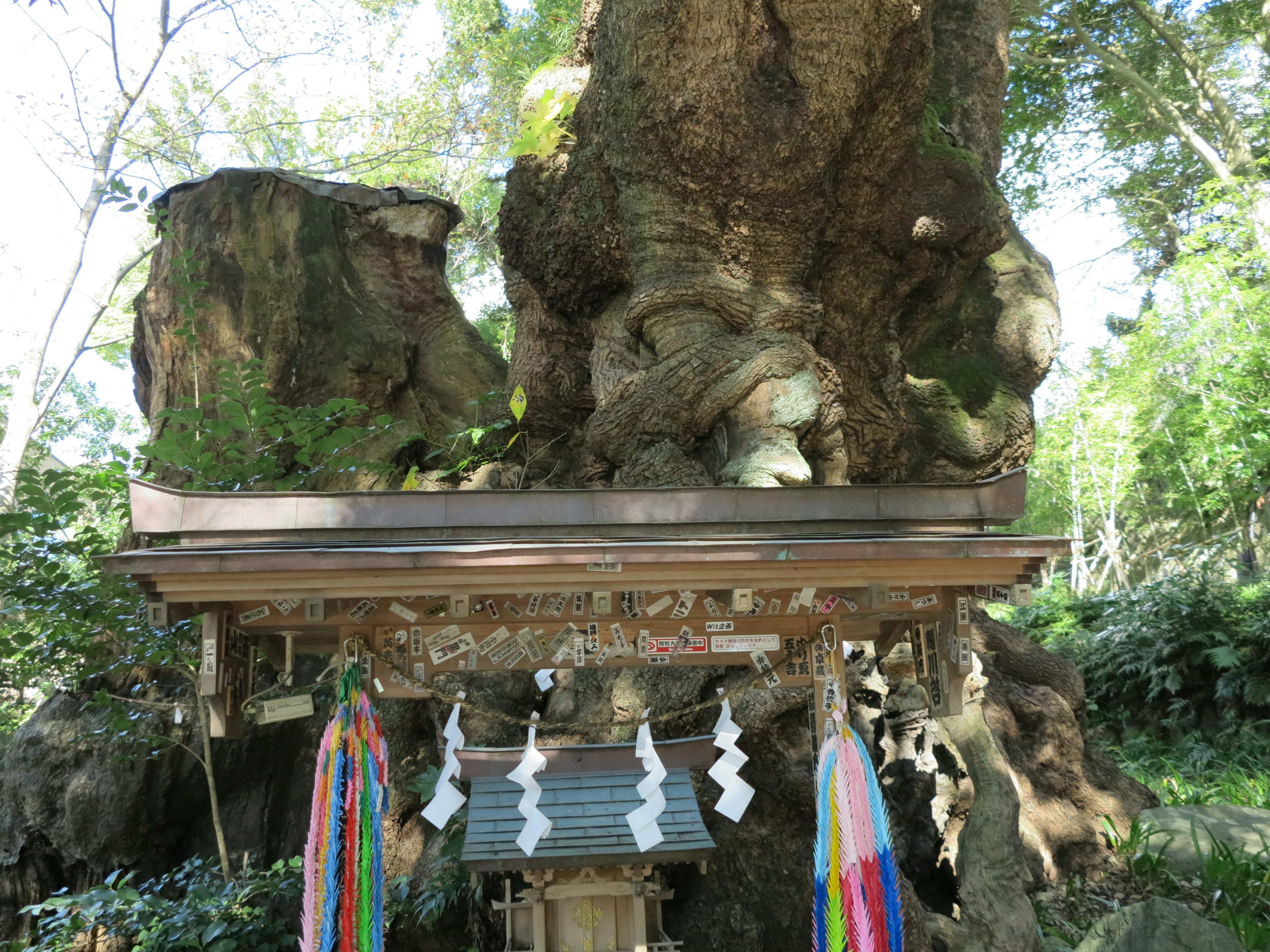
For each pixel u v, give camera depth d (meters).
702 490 2.91
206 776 6.55
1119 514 19.94
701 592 3.06
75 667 5.71
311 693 5.70
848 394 6.86
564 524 2.84
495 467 7.64
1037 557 2.81
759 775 5.29
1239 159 13.75
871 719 6.13
